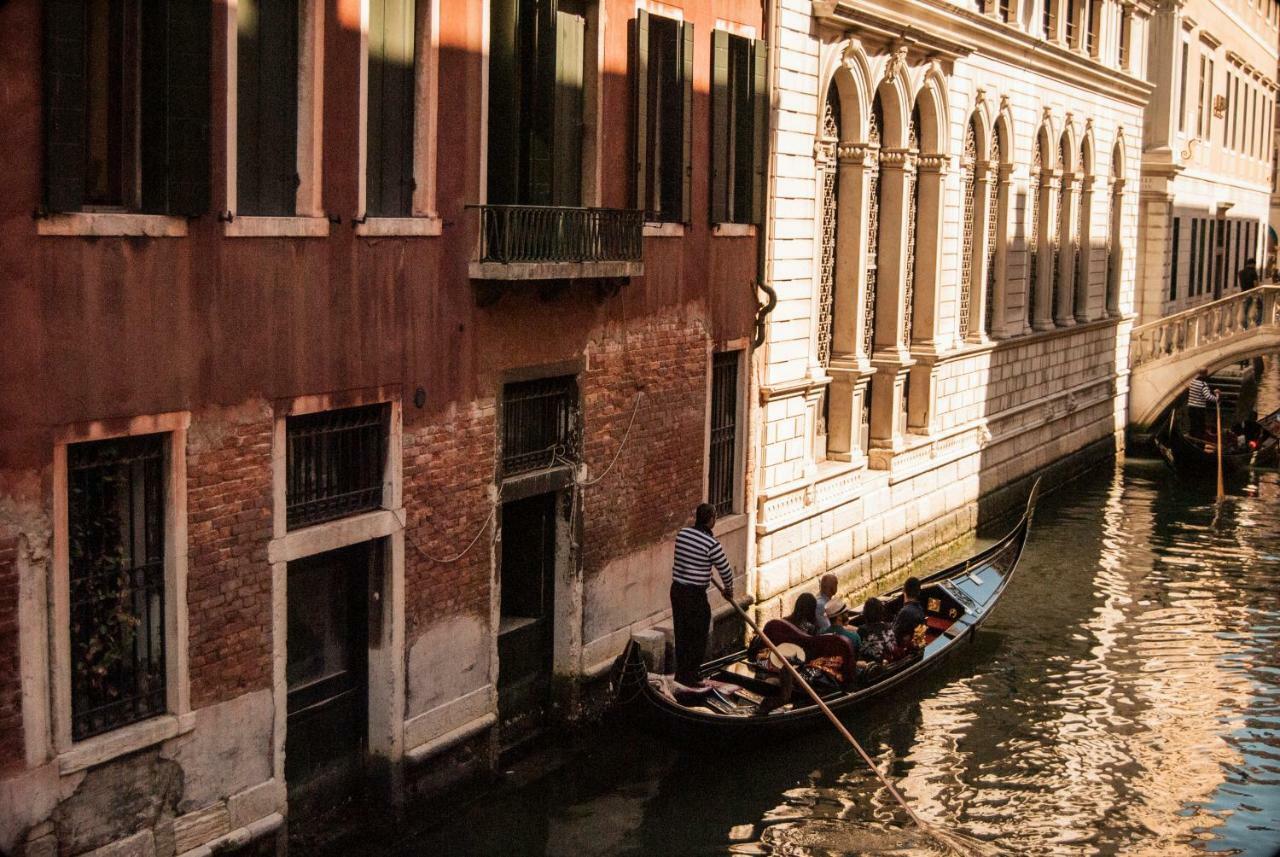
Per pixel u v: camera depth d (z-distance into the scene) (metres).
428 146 9.91
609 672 12.56
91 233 7.47
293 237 8.79
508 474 11.26
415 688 10.17
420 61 9.88
